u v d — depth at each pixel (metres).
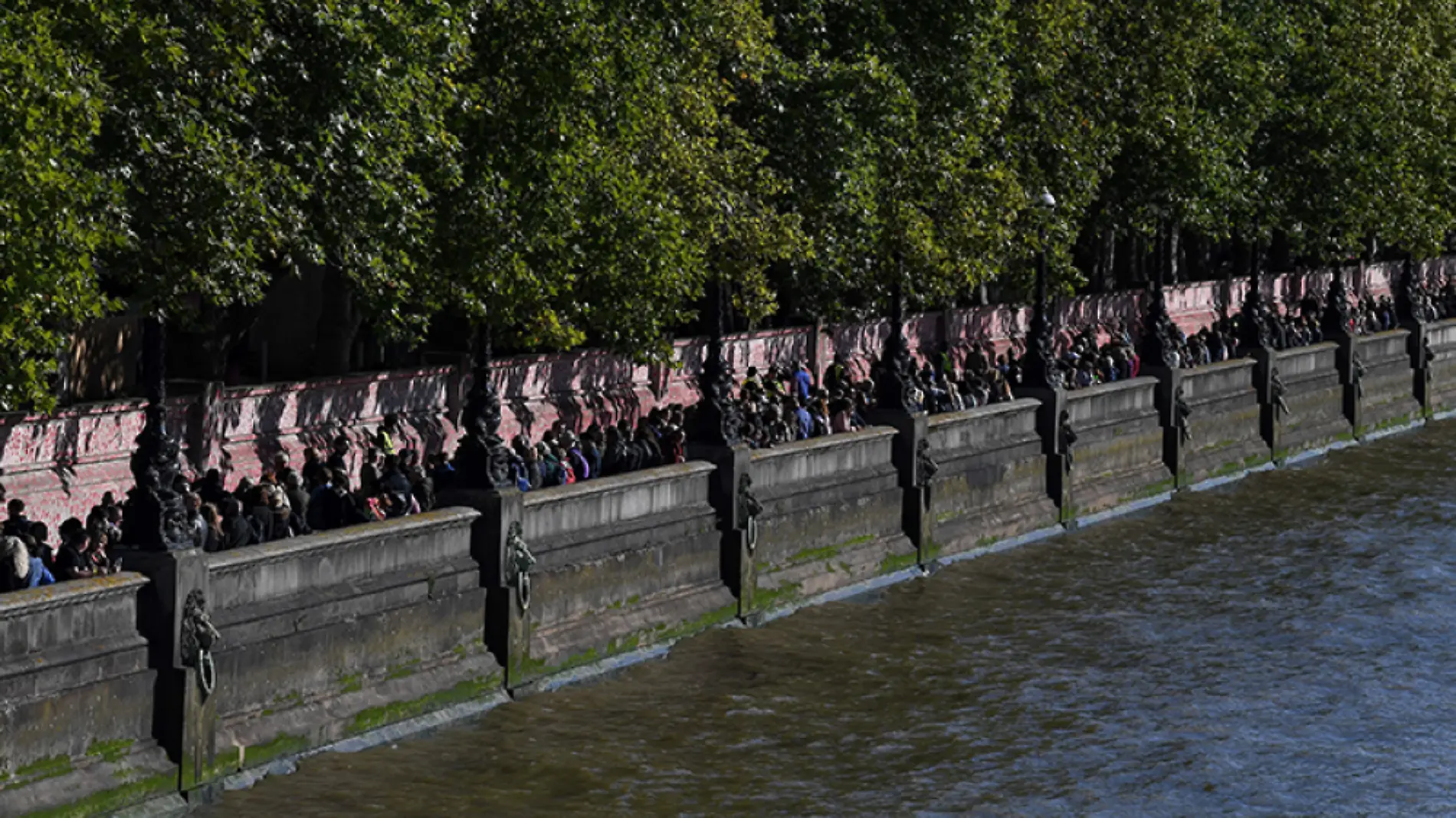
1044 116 49.00
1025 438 41.06
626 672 28.36
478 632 26.02
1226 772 25.62
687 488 30.38
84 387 35.03
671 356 35.19
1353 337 57.59
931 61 44.03
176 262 25.08
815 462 33.62
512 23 29.91
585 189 31.61
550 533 27.31
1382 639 33.12
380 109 26.53
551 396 38.88
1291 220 67.06
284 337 43.50
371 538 24.08
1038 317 42.31
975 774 25.09
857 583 34.56
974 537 38.66
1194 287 67.94
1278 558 39.81
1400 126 67.56
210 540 22.88
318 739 23.19
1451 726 28.12
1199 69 58.22
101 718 20.28
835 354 48.22
